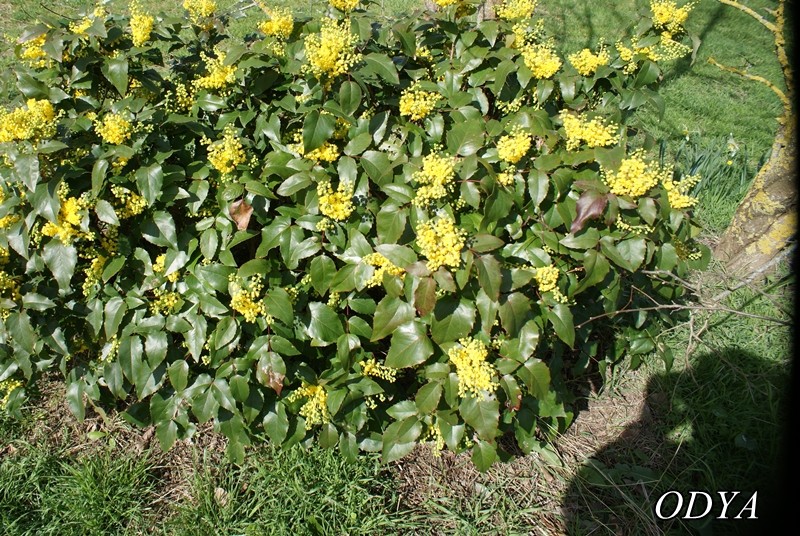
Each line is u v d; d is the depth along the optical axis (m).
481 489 2.54
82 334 2.42
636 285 2.57
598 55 2.59
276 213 2.32
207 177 2.29
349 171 2.12
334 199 2.11
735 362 3.00
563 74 2.42
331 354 2.42
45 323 2.31
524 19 2.49
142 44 2.36
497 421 2.11
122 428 2.71
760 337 3.15
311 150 2.08
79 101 2.30
